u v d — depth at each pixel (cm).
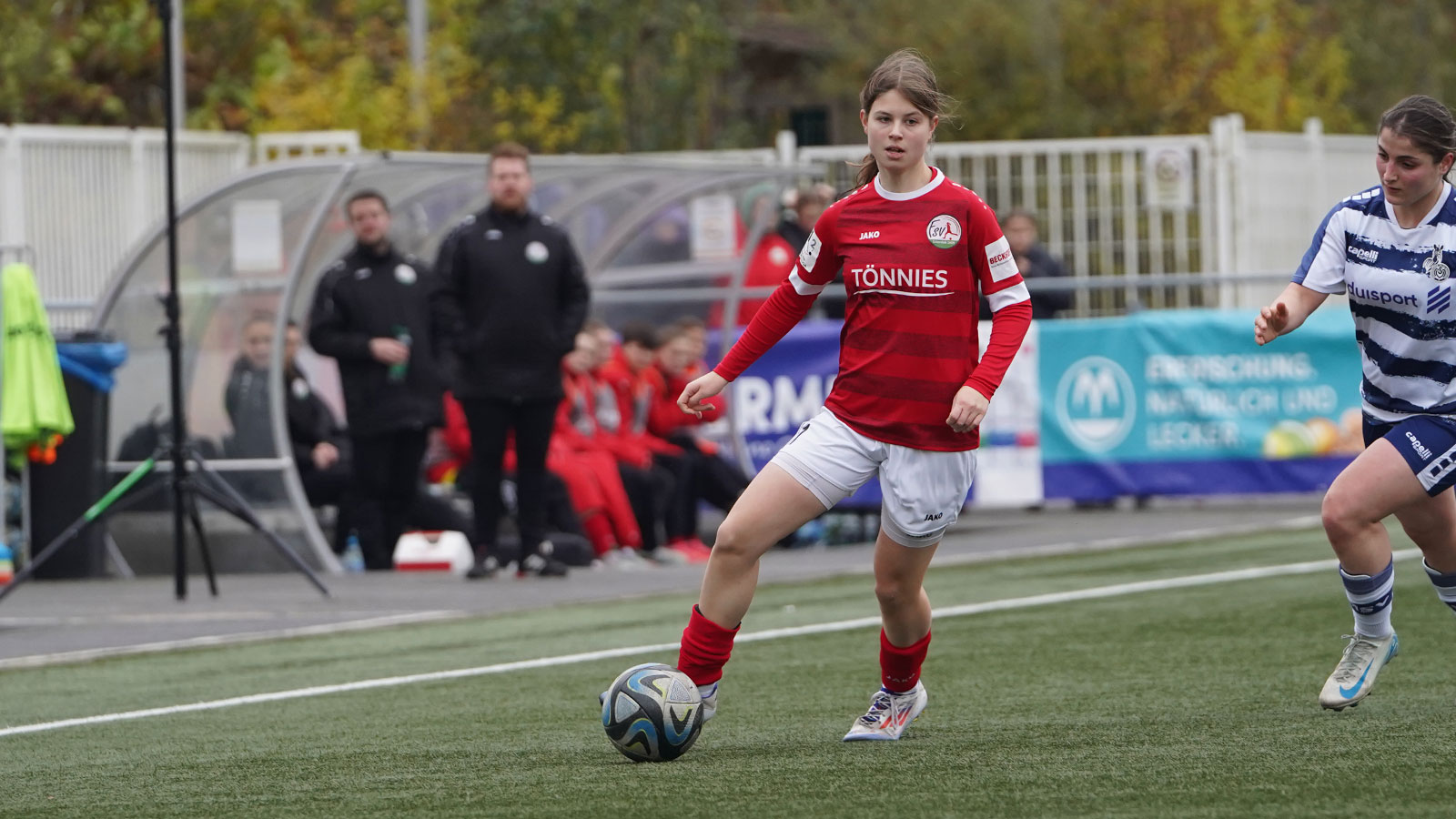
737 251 5531
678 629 3219
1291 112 11281
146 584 4228
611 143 9569
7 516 4372
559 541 4328
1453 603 2141
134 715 2423
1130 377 5281
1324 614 3088
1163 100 10931
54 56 7481
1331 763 1808
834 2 12406
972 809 1638
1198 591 3469
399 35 9244
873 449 1911
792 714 2273
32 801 1850
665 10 10200
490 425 3988
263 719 2359
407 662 2877
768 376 5178
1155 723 2094
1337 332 5200
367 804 1758
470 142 8769
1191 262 6706
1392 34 13825
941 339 1898
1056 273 5506
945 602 3431
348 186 4403
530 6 9438
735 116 11919
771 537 1928
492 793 1789
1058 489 5303
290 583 4144
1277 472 5238
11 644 3170
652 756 1917
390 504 4453
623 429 4559
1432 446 2008
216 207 4403
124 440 4438
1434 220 1972
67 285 6278
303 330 4812
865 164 1981
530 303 3934
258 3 8119
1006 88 11306
